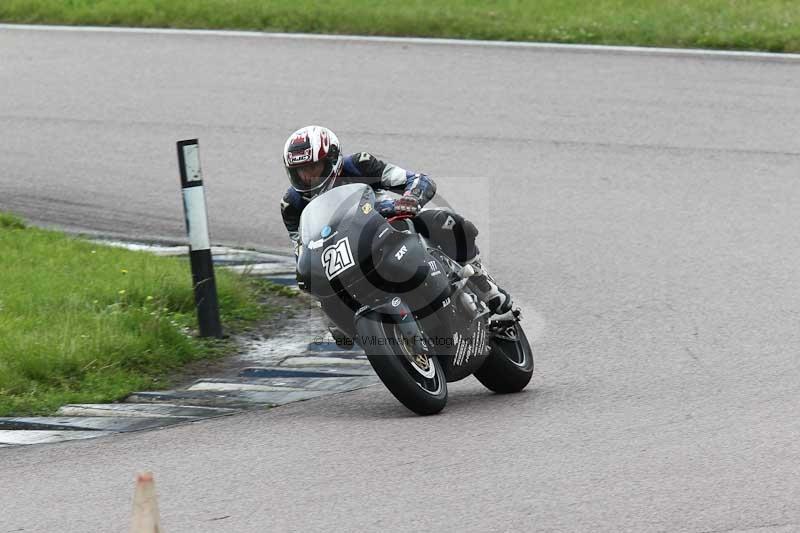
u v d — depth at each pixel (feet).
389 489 66.54
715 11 221.05
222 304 109.60
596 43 208.33
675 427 75.31
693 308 106.32
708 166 150.61
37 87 193.57
